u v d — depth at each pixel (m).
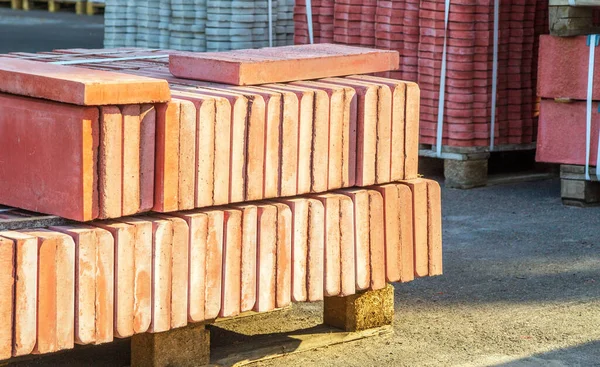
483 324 5.17
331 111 4.38
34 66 4.07
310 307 5.45
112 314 3.85
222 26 8.90
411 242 4.73
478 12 8.15
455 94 8.21
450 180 8.38
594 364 4.62
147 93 3.79
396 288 5.78
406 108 4.64
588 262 6.33
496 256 6.44
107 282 3.82
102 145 3.77
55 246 3.67
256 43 9.00
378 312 4.95
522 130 8.54
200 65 4.55
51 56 5.43
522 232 7.02
